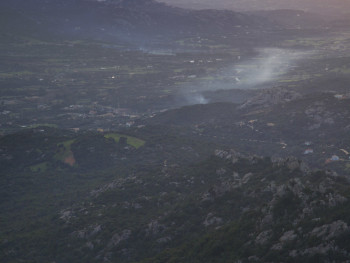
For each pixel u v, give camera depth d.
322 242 92.81
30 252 136.12
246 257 101.19
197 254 110.56
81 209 161.88
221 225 124.25
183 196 156.38
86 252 131.50
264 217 111.75
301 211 107.88
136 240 131.75
